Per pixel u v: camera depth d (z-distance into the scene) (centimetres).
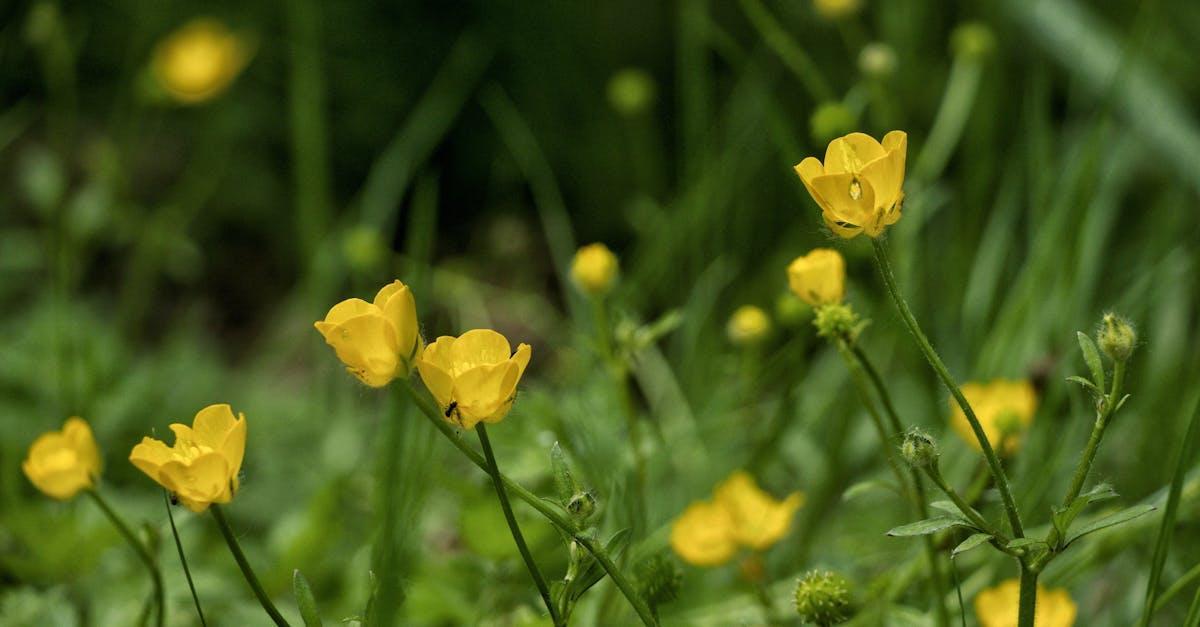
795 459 104
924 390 105
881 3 175
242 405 128
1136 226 135
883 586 87
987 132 116
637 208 144
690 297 114
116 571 93
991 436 86
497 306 153
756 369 101
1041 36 121
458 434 75
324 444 113
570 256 121
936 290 118
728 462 104
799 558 95
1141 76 114
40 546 92
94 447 80
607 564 75
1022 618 75
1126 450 100
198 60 144
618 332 90
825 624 82
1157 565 78
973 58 111
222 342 180
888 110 111
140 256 146
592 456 90
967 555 92
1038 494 90
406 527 84
